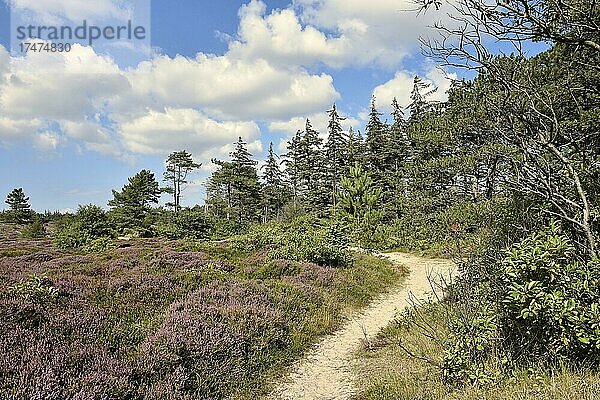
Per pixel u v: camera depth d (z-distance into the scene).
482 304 6.91
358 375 8.20
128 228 40.50
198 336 7.99
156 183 48.41
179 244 25.11
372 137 48.94
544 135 5.58
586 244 5.62
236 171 55.03
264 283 13.11
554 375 5.53
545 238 5.91
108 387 6.03
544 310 5.45
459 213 15.91
